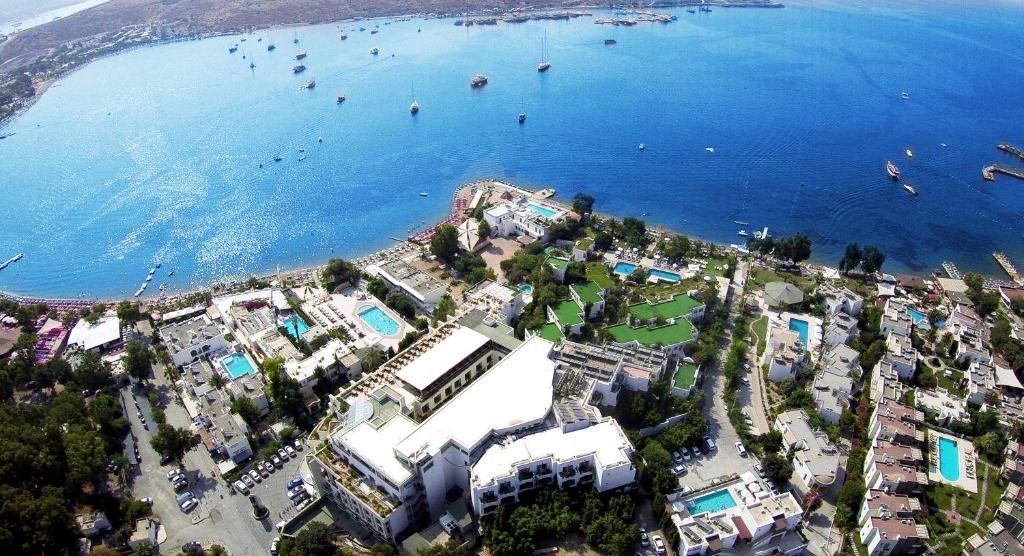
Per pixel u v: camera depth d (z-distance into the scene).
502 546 161.62
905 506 172.88
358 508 175.62
